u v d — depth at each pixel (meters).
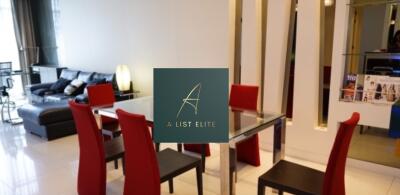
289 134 3.52
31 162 3.46
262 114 2.68
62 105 4.54
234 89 3.13
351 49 3.04
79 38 6.64
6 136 4.49
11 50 7.75
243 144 3.27
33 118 4.29
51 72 7.24
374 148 3.07
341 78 3.10
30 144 4.11
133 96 5.30
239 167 3.23
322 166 3.27
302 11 3.20
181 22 4.50
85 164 2.46
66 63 7.32
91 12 6.12
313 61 3.21
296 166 2.12
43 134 4.29
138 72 5.44
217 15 4.01
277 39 3.41
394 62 2.82
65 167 3.31
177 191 2.73
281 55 3.42
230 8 3.83
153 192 1.97
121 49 5.67
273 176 1.98
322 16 3.18
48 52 7.96
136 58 5.41
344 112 3.10
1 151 3.83
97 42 6.17
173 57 4.75
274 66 3.48
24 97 7.77
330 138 3.24
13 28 7.70
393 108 2.25
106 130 3.22
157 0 4.80
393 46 2.80
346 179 2.92
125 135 2.01
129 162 2.08
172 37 4.68
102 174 2.35
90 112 2.21
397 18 2.75
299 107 3.40
